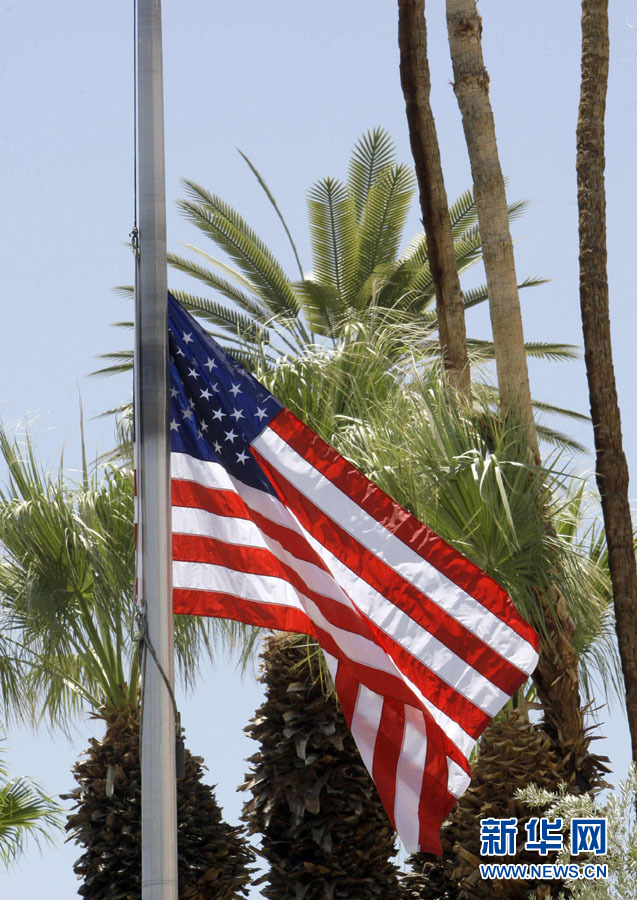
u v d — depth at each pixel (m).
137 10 12.13
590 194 16.42
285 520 12.13
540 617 14.72
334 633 11.80
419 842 11.40
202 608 11.93
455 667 11.92
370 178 35.84
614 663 16.16
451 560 12.18
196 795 16.25
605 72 16.78
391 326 17.80
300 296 35.66
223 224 35.31
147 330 11.52
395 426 15.27
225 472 12.28
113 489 17.19
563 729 14.84
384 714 11.76
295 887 15.63
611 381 16.05
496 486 14.65
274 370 17.59
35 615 16.84
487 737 14.65
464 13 17.12
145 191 11.77
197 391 12.34
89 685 17.25
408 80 17.83
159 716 10.67
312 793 15.71
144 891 10.26
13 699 17.23
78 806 16.16
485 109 16.91
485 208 16.59
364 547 12.23
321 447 12.36
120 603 16.67
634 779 13.40
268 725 16.22
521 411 15.62
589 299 16.23
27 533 16.95
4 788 19.80
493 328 16.25
